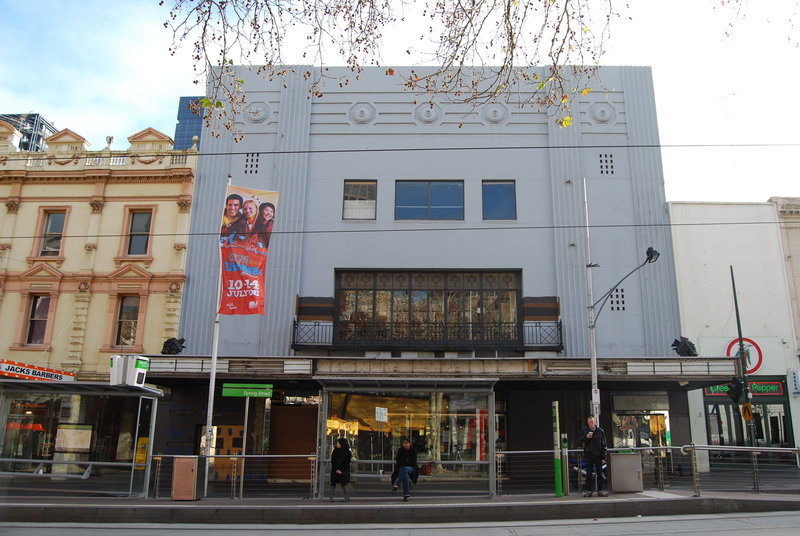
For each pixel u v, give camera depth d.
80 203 24.44
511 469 18.06
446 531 10.66
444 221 23.84
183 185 24.22
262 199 20.09
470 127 24.69
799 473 15.54
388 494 14.39
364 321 23.19
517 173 24.28
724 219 23.97
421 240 23.67
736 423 22.77
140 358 14.67
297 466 17.27
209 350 22.62
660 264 23.20
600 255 23.28
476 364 19.80
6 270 23.70
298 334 22.62
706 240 23.78
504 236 23.64
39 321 23.56
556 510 12.20
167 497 14.33
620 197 23.83
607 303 22.86
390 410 15.27
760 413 22.80
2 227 24.20
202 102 9.84
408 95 25.02
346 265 23.50
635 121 24.53
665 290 22.98
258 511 12.12
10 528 10.99
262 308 19.28
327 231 23.78
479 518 12.10
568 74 24.72
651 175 24.02
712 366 20.02
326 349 22.45
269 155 24.41
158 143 25.11
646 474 16.27
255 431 22.11
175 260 23.47
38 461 14.34
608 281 23.05
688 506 12.47
